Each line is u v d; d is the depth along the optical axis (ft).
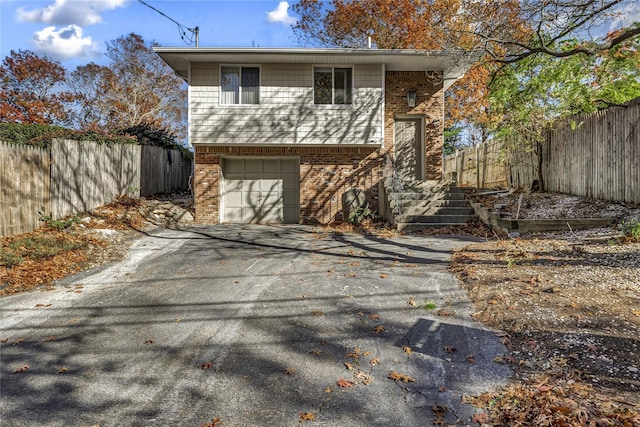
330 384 13.23
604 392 11.41
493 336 15.97
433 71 51.19
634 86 43.80
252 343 16.51
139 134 62.80
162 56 45.98
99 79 111.45
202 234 41.29
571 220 33.30
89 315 20.10
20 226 32.30
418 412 11.51
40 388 13.56
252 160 51.21
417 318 18.22
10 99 94.38
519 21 34.42
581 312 16.78
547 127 45.62
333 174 49.83
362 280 24.02
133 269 28.58
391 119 51.47
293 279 24.93
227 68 48.24
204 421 11.55
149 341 17.01
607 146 36.17
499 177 58.29
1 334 18.01
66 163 38.19
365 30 77.36
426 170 51.70
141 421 11.67
